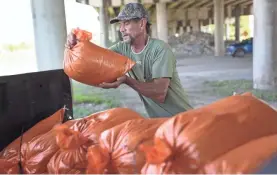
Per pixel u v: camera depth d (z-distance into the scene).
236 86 10.89
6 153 2.27
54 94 2.57
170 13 32.75
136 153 1.66
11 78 2.33
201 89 10.78
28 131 2.39
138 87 2.48
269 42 9.89
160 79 2.54
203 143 1.46
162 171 1.44
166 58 2.57
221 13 24.00
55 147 2.16
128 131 1.78
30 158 2.19
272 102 8.37
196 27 40.31
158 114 2.82
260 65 10.09
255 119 1.66
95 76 2.34
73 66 2.34
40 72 2.49
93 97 10.28
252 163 1.41
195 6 32.44
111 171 1.74
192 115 1.58
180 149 1.47
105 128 2.07
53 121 2.47
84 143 1.98
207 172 1.42
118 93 10.90
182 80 12.86
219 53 24.27
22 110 2.40
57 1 7.18
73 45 2.40
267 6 9.84
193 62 20.00
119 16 2.62
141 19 2.59
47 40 7.21
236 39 34.09
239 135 1.55
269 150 1.50
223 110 1.65
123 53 2.73
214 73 14.59
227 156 1.45
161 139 1.53
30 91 2.43
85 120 2.26
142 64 2.65
